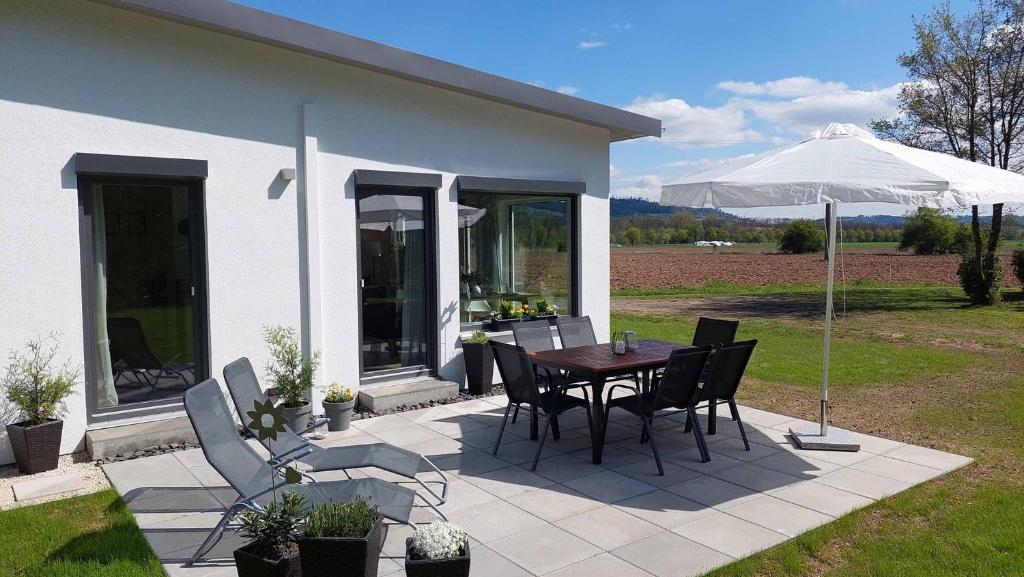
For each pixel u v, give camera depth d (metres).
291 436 4.69
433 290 7.75
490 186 7.98
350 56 6.39
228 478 3.72
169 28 5.83
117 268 5.83
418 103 7.39
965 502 4.45
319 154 6.71
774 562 3.62
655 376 6.36
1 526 4.08
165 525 4.14
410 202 7.59
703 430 6.29
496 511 4.39
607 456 5.56
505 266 8.52
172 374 6.14
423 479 5.02
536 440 6.02
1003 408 7.07
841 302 18.88
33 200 5.27
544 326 6.90
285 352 6.26
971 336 12.36
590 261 9.07
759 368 9.44
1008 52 17.06
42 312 5.35
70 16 5.36
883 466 5.22
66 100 5.38
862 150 5.33
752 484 4.86
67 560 3.63
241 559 3.12
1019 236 32.16
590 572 3.54
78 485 4.82
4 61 5.10
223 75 6.13
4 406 5.20
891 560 3.62
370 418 6.75
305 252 6.68
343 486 3.90
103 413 5.74
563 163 8.71
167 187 6.03
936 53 17.88
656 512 4.36
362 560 3.03
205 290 6.14
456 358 7.93
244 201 6.30
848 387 8.22
